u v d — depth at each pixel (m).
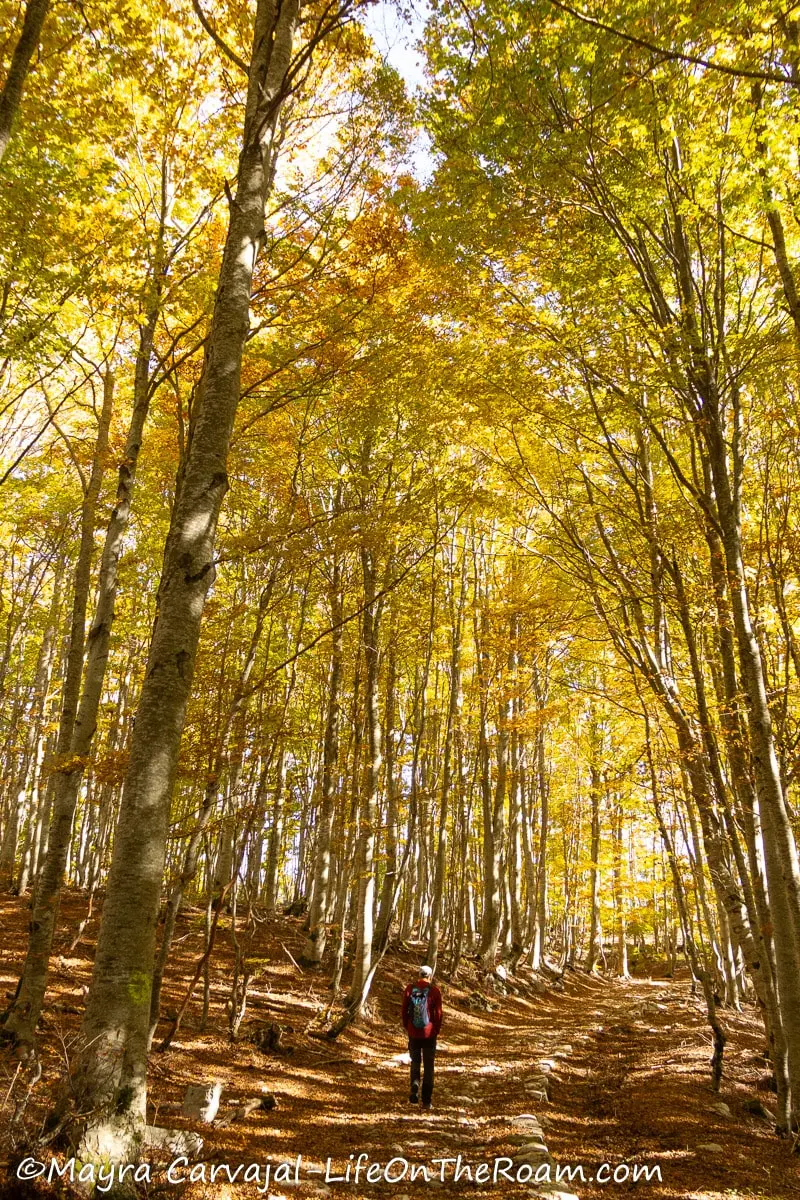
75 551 15.58
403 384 9.27
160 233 7.92
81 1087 3.82
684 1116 7.57
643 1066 10.59
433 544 11.02
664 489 10.84
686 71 6.53
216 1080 7.34
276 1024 9.55
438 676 21.59
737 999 17.92
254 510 10.49
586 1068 10.90
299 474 10.62
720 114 6.90
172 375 9.30
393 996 14.01
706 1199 5.40
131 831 4.27
